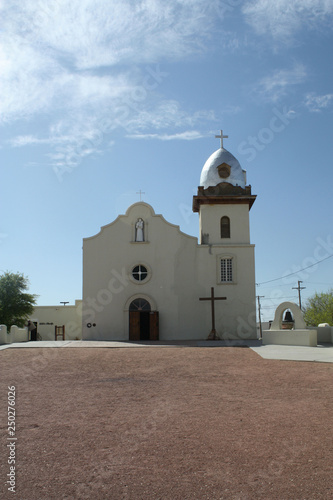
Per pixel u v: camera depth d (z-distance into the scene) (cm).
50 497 633
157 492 646
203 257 3206
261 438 852
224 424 942
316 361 1753
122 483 674
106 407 1084
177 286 3173
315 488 648
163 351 2158
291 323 2662
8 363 1775
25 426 937
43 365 1709
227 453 780
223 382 1373
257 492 642
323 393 1198
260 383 1349
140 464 739
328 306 4991
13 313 3988
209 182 3428
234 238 3278
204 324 3136
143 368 1634
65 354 2045
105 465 737
